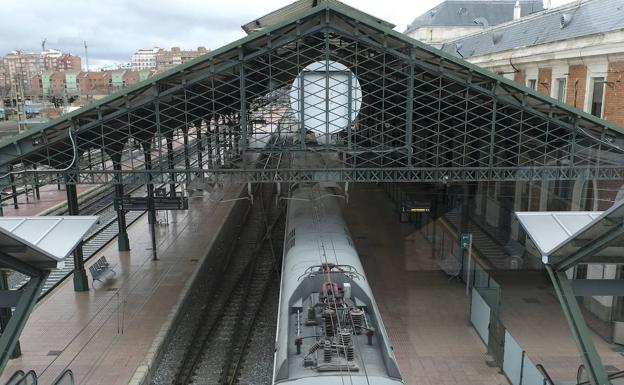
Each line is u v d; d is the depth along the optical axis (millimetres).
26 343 14781
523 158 19016
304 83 15891
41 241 10000
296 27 14719
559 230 10266
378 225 26984
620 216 7629
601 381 9039
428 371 13219
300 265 12797
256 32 14516
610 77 16859
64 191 38156
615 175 15406
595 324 15570
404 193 26859
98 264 19578
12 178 15703
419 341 14820
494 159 20203
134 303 17422
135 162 32312
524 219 10586
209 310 17797
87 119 15484
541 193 19844
